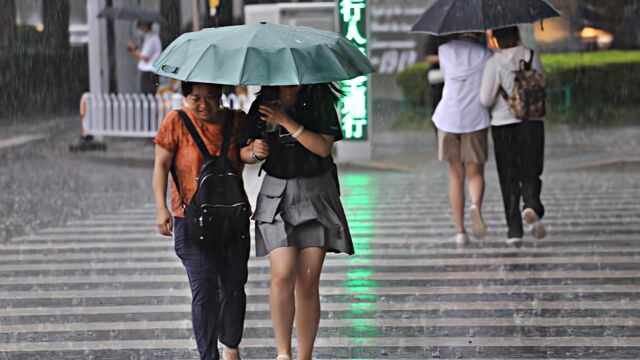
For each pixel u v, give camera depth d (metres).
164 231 15.99
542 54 69.81
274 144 15.73
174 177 16.11
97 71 59.84
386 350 18.58
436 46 34.09
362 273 25.19
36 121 77.50
